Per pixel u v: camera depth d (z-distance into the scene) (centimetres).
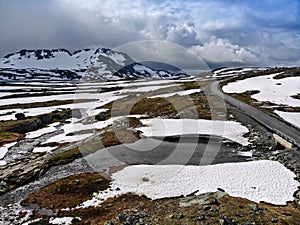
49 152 4981
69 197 3203
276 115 6519
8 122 7050
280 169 3506
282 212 2342
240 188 3044
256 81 11888
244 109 7106
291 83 10850
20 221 2811
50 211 2944
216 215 2203
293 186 3081
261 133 5181
